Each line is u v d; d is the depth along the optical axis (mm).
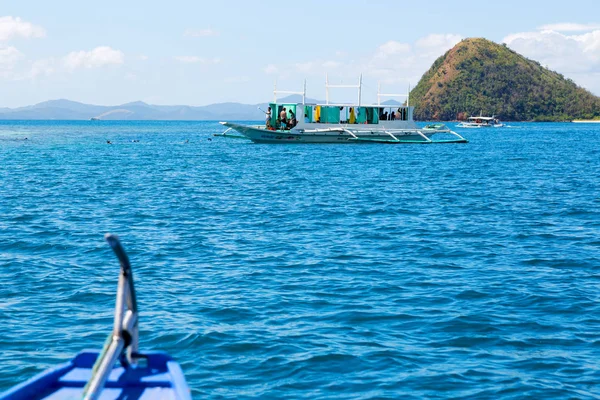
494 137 149500
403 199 35156
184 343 12633
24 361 11742
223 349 12344
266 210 30688
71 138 122438
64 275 17922
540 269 19125
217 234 24281
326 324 13914
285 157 70062
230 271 18578
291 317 14359
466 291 16547
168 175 48688
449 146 98500
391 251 21422
